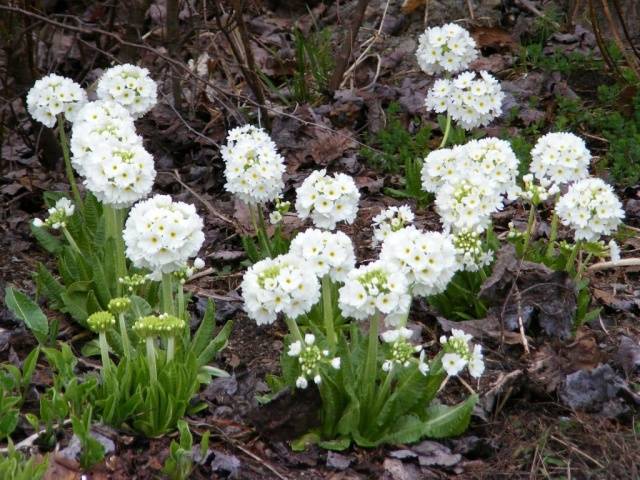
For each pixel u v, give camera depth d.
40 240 1.61
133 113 1.64
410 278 1.36
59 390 1.40
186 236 1.37
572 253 1.57
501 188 1.56
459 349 1.37
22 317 1.50
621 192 1.86
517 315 1.54
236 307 1.61
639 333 1.58
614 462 1.39
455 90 1.75
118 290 1.54
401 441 1.40
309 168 1.95
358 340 1.46
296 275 1.34
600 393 1.46
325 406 1.40
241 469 1.38
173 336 1.40
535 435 1.43
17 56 1.86
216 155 1.96
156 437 1.40
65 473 1.34
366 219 1.79
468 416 1.38
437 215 1.82
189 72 1.77
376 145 1.98
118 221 1.53
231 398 1.46
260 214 1.64
